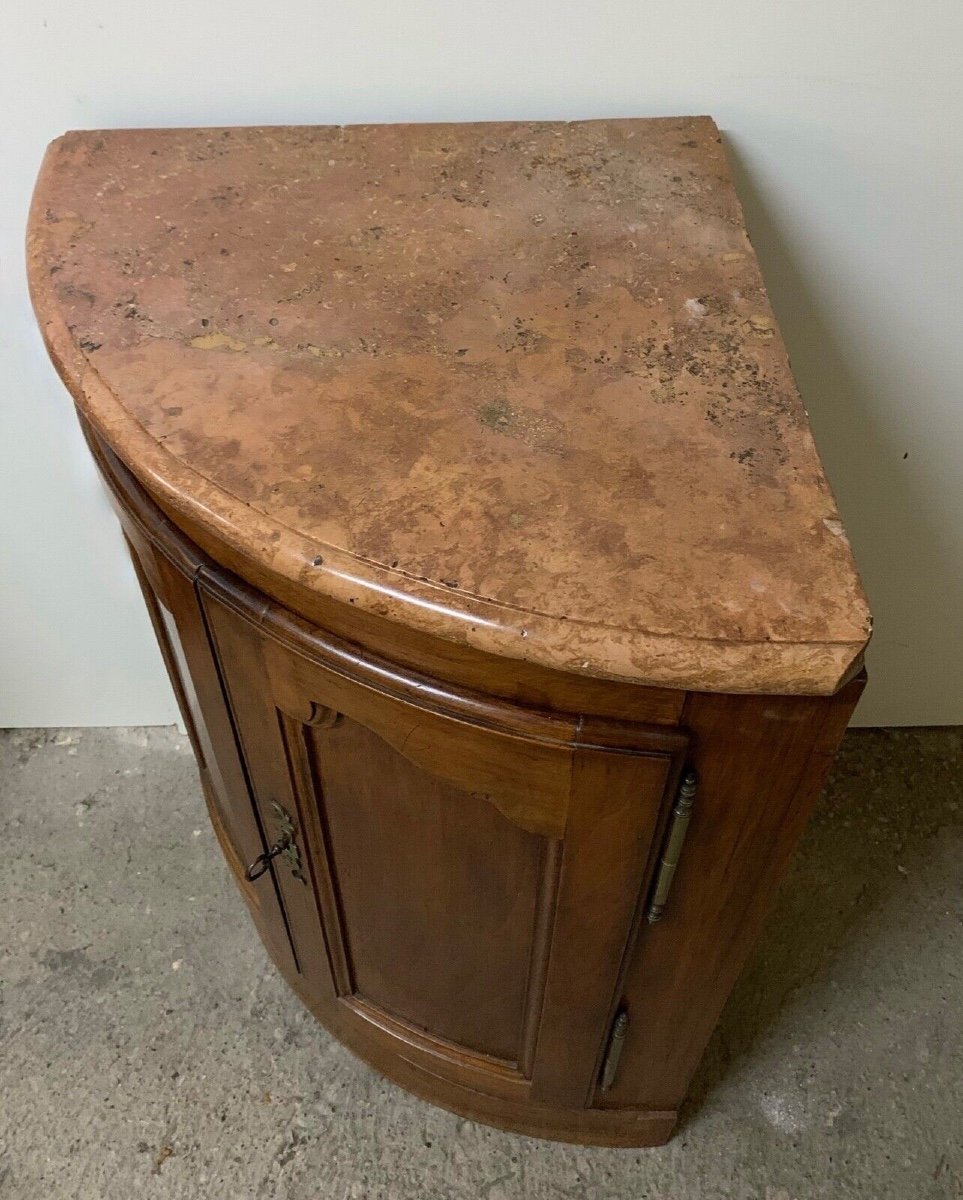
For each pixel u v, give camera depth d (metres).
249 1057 1.17
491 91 0.85
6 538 1.22
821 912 1.29
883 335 1.02
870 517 1.21
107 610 1.32
